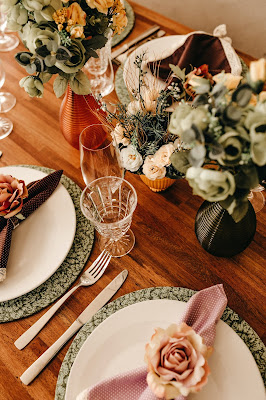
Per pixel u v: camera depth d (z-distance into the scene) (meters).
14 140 0.97
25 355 0.67
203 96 0.50
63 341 0.66
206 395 0.59
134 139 0.68
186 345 0.51
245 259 0.76
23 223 0.79
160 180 0.78
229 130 0.46
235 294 0.72
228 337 0.62
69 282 0.74
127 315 0.65
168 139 0.71
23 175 0.87
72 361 0.64
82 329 0.66
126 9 1.18
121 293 0.73
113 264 0.76
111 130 0.76
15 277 0.72
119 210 0.82
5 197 0.73
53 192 0.83
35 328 0.69
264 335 0.67
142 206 0.85
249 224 0.67
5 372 0.66
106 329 0.64
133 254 0.78
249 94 0.45
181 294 0.69
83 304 0.72
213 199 0.48
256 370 0.59
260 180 0.54
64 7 0.68
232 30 1.68
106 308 0.68
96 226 0.73
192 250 0.78
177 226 0.81
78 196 0.85
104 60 1.02
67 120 0.85
